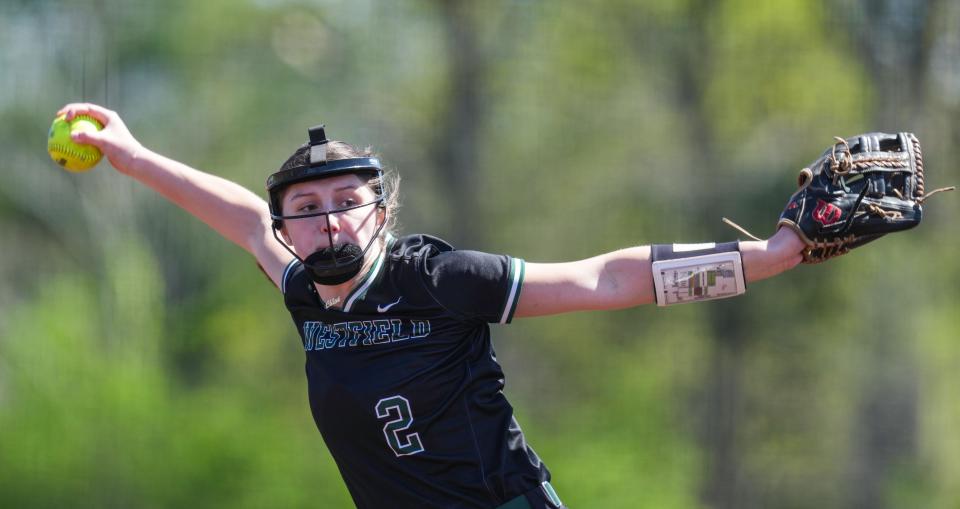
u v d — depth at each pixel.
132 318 56.38
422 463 11.84
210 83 69.69
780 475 68.88
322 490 47.72
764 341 68.50
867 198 11.89
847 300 67.50
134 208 70.50
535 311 11.87
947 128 63.31
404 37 65.25
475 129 64.75
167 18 67.94
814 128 64.50
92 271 62.66
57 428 47.75
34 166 70.31
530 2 63.91
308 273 11.98
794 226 11.91
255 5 69.50
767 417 68.81
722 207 64.69
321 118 68.12
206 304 71.19
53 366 49.50
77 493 46.91
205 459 47.44
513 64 65.00
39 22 61.50
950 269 65.12
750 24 64.88
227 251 72.50
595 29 65.06
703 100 66.12
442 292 11.76
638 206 66.25
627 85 66.25
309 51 68.44
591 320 66.88
